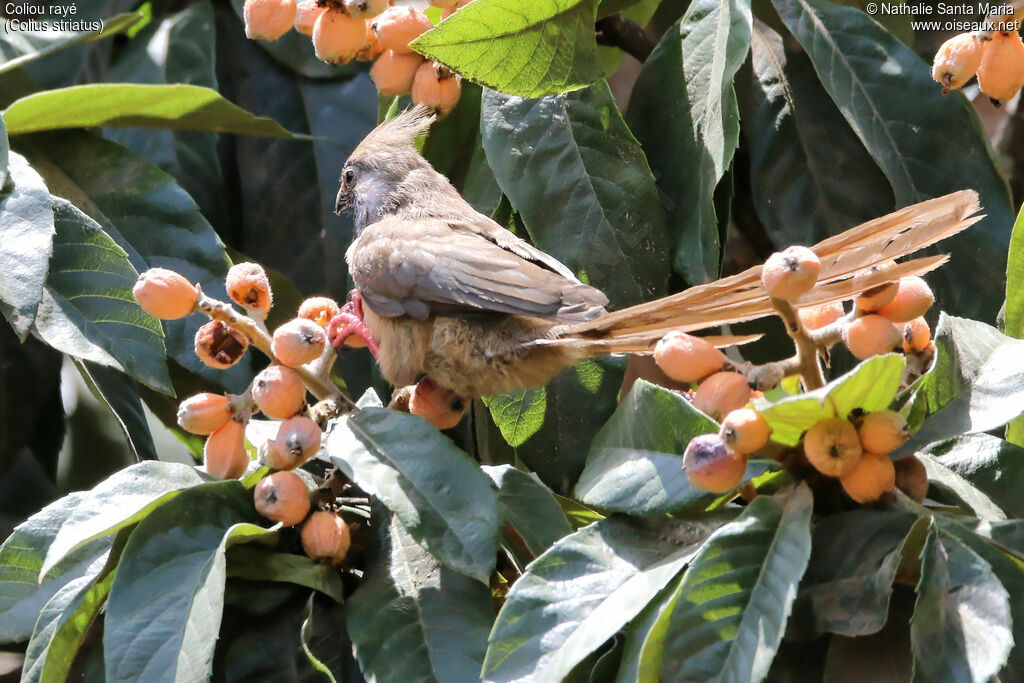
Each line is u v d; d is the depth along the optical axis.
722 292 5.37
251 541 5.25
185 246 7.15
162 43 8.35
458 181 7.60
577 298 5.90
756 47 7.43
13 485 8.46
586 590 4.74
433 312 6.38
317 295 8.21
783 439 4.62
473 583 5.22
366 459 5.16
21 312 5.93
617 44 7.97
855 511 4.66
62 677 5.34
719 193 6.72
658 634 4.34
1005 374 4.97
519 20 5.94
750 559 4.36
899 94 6.82
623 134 6.51
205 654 4.63
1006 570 4.61
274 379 5.18
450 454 5.16
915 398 4.92
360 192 7.54
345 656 5.24
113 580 4.91
